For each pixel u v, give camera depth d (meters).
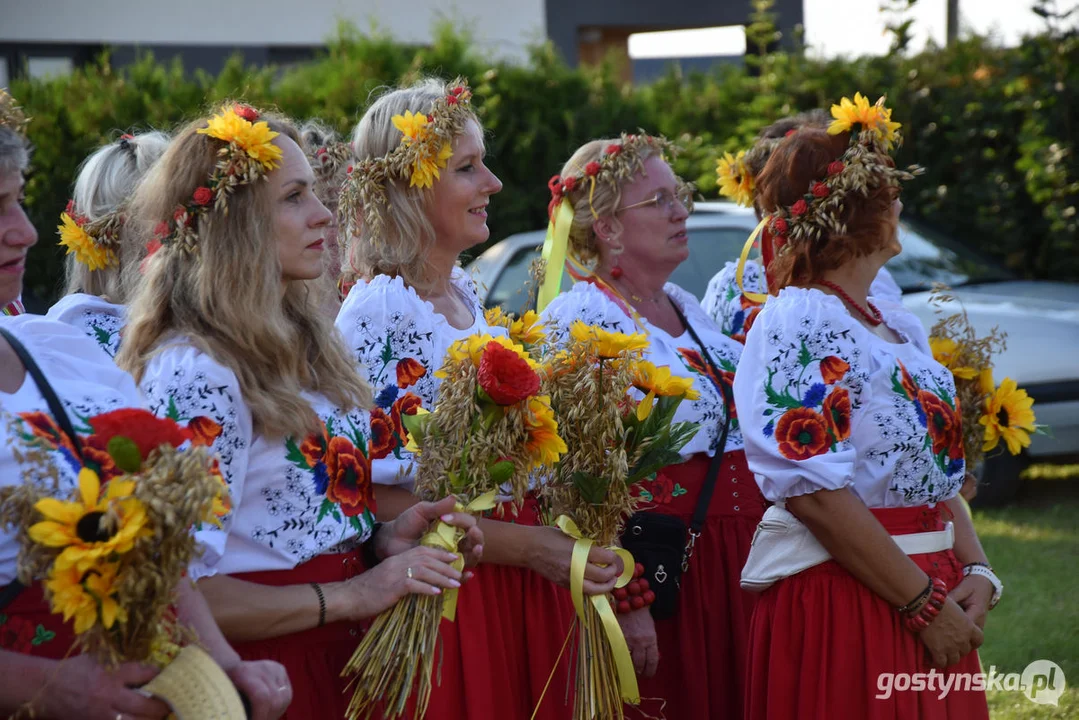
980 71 15.95
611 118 15.00
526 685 4.45
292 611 3.58
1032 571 8.65
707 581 5.21
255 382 3.58
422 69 14.44
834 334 4.20
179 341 3.55
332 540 3.71
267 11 19.69
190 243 3.61
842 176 4.29
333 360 3.89
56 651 3.05
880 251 4.41
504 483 4.35
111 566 2.77
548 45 15.42
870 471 4.24
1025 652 7.05
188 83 14.24
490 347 3.90
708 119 16.83
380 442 4.20
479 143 4.64
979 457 5.20
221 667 3.18
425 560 3.78
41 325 3.31
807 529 4.33
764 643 4.47
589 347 4.24
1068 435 10.23
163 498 2.78
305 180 3.79
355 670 3.77
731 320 6.27
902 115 15.60
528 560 4.30
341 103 14.04
